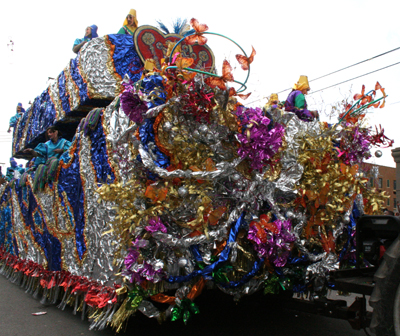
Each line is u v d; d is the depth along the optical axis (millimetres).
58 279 4051
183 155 2559
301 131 3043
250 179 2770
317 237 3139
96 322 2879
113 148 2865
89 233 3355
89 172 3439
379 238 2689
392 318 1949
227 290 2771
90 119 3383
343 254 3318
